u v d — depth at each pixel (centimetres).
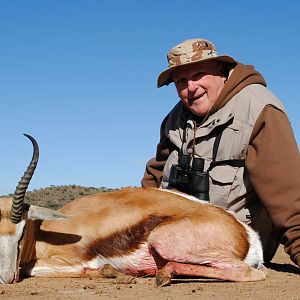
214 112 189
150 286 158
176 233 165
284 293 146
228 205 187
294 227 173
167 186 205
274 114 181
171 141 203
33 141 173
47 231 183
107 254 176
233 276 161
